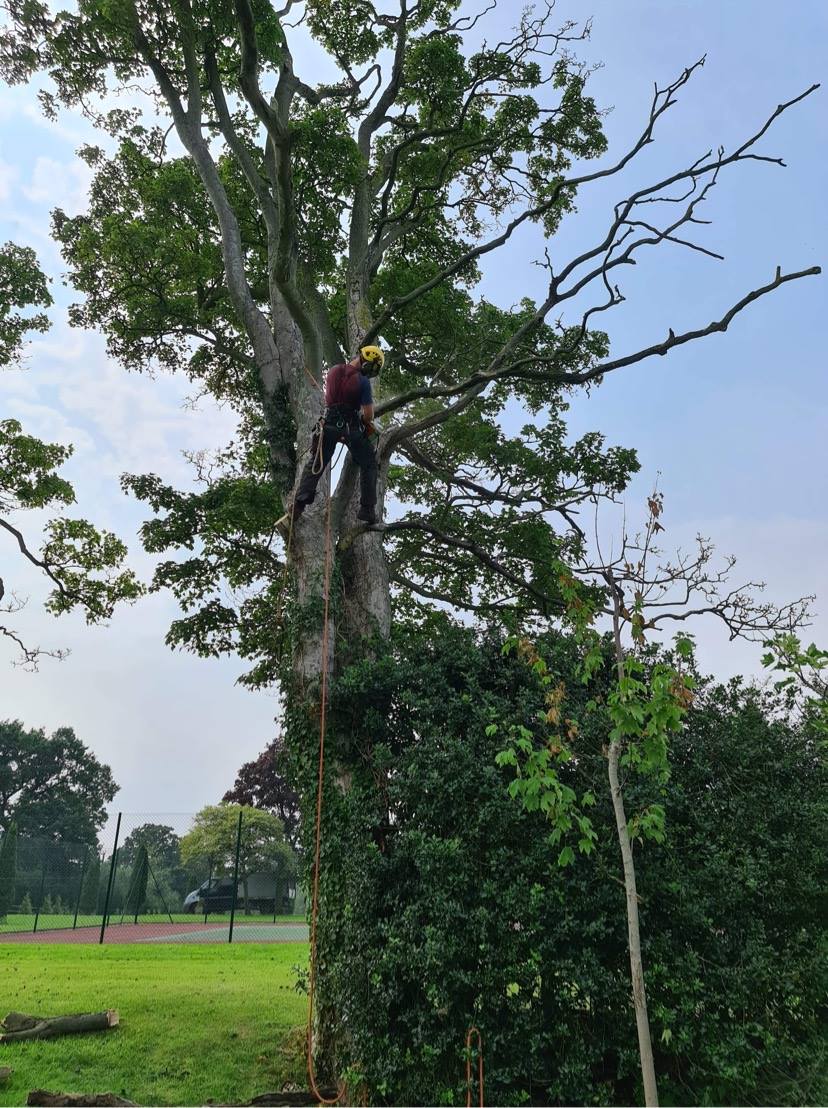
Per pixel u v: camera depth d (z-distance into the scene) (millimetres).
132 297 17609
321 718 10125
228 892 35438
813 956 8453
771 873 8820
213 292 17703
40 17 15609
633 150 12406
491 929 8164
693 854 8758
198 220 17922
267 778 54344
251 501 16500
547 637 10398
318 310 16188
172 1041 10664
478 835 8500
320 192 15398
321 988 9750
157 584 17328
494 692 10086
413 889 8828
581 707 9109
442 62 16438
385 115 18203
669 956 8156
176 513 17062
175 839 40812
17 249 16922
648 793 8555
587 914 8242
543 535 16359
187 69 16031
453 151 15734
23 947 20953
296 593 12305
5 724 75000
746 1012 8227
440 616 18594
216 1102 8797
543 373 12375
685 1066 8312
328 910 9664
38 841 35812
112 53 16188
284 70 16859
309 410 13609
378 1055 8266
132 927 29203
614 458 16969
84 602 18812
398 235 17266
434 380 14156
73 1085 9023
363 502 10555
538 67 16844
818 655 8070
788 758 9453
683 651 6266
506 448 17078
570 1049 7941
